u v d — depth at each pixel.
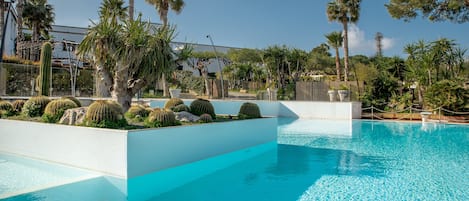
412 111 16.19
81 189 4.32
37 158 5.79
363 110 17.25
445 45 17.84
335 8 22.64
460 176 5.18
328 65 29.61
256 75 29.47
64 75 19.38
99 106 5.50
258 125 8.01
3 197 3.77
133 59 6.81
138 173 4.73
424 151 7.50
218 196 4.23
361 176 5.21
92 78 20.17
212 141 6.34
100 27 6.64
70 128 5.27
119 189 4.45
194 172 5.53
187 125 5.87
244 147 7.38
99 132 4.88
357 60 33.56
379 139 9.51
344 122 14.66
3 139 6.52
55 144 5.49
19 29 21.61
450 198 4.09
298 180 5.00
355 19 22.50
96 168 4.90
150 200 4.06
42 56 13.59
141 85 7.43
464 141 9.05
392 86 18.16
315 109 16.55
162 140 5.17
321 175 5.30
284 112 17.31
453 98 14.42
